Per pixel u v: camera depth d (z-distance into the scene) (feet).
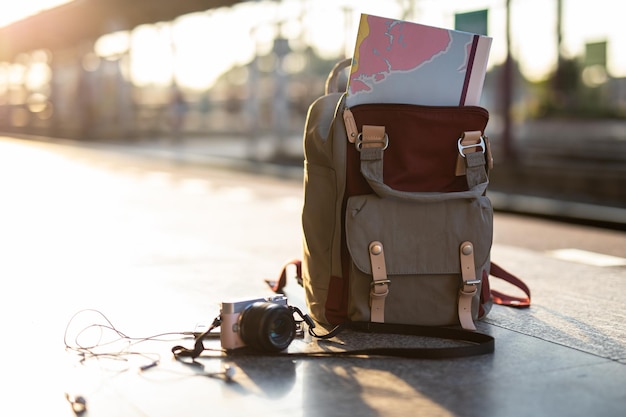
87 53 104.78
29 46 116.88
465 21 40.83
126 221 21.86
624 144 48.29
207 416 6.68
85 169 44.78
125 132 99.91
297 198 29.22
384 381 7.62
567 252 17.94
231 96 93.25
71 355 8.52
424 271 9.32
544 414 6.75
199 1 64.95
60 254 15.84
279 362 8.23
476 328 9.79
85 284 12.60
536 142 52.31
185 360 8.31
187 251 16.34
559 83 48.98
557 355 8.59
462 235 9.41
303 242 9.99
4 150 68.08
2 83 158.10
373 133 9.20
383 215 9.21
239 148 76.38
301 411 6.78
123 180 37.19
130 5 75.56
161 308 10.86
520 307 11.11
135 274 13.55
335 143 9.24
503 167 42.80
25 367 8.10
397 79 9.39
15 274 13.51
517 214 29.09
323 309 9.69
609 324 10.09
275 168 48.75
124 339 9.20
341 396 7.17
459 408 6.87
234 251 16.39
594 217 26.30
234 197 29.43
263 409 6.84
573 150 47.57
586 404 7.00
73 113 115.96
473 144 9.57
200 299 11.48
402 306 9.38
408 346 8.88
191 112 104.99
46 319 10.19
